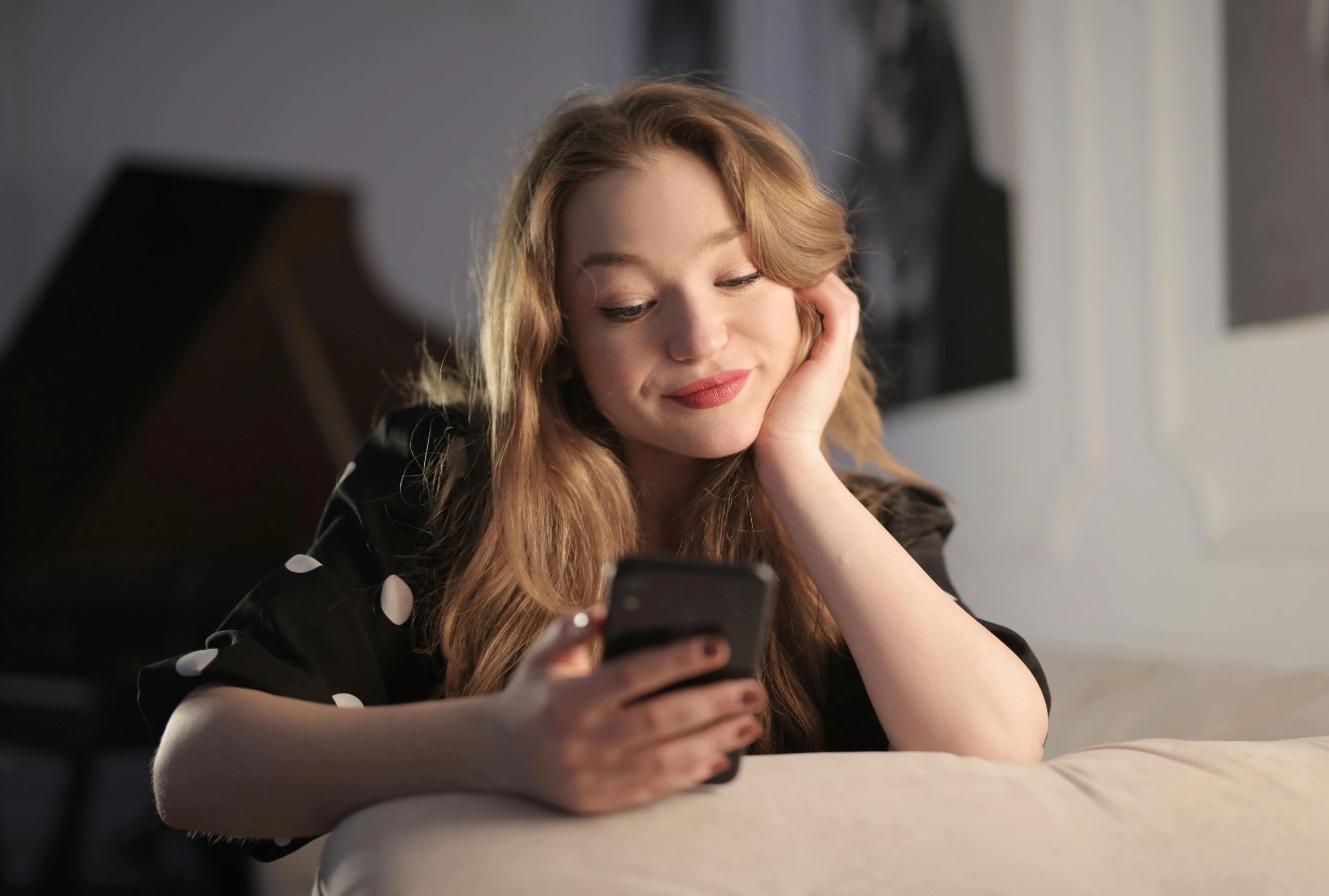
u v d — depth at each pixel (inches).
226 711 24.0
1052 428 89.6
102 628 119.4
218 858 73.4
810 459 31.6
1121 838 19.1
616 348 31.2
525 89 187.5
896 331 110.3
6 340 169.0
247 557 139.0
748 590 18.2
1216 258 73.6
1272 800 20.6
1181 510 77.1
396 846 17.6
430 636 34.1
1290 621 68.2
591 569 34.2
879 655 27.4
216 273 139.6
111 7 176.1
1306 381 66.9
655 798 18.8
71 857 85.7
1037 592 91.9
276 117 182.2
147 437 137.6
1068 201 86.9
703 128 31.2
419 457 35.8
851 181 116.5
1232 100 72.0
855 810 19.0
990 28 94.8
